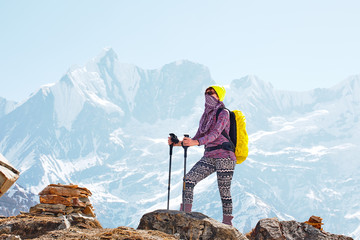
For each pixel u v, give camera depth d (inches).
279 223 246.7
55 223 228.7
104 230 224.1
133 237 195.9
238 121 259.0
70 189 255.6
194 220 225.0
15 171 131.0
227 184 250.1
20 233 219.1
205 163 253.6
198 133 264.5
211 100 257.6
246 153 257.8
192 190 249.0
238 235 225.9
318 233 241.6
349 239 242.2
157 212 231.0
